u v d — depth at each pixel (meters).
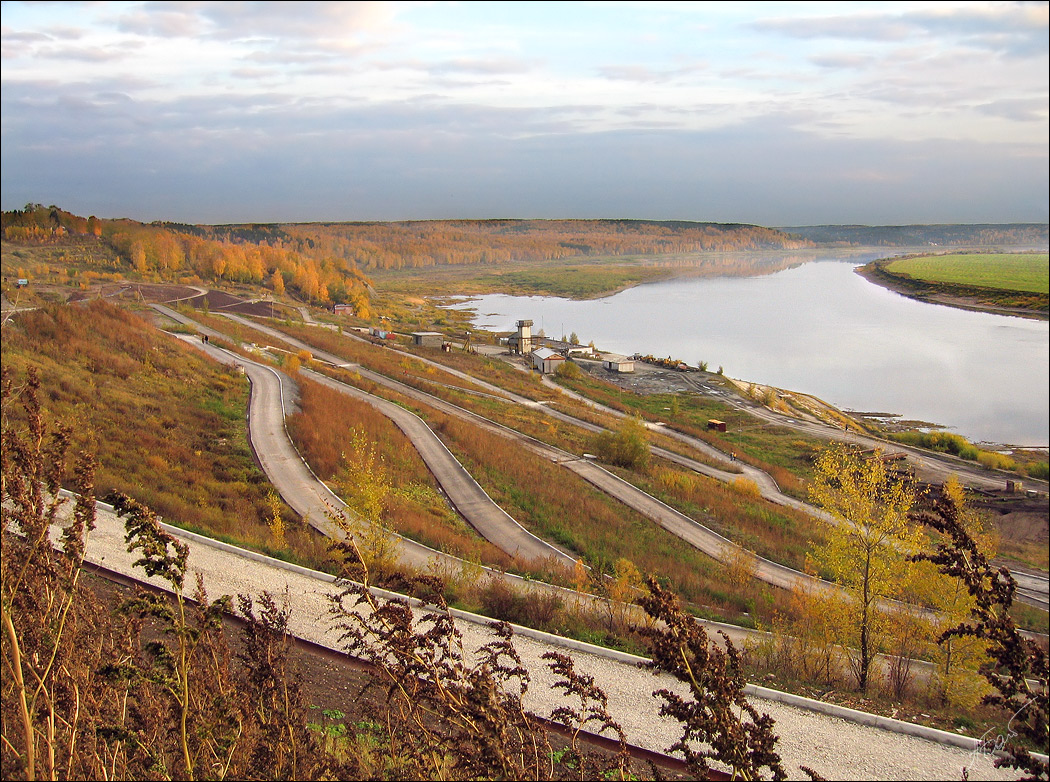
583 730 11.55
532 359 103.44
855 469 19.59
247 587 17.28
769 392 92.00
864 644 17.61
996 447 75.62
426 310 175.88
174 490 27.08
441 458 40.88
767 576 30.83
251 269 145.62
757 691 13.63
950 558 4.89
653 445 59.22
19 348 42.09
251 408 42.84
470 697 5.19
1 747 5.27
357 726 9.70
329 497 30.16
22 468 5.55
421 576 6.27
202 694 5.97
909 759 11.21
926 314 180.12
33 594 5.55
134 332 52.78
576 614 18.39
